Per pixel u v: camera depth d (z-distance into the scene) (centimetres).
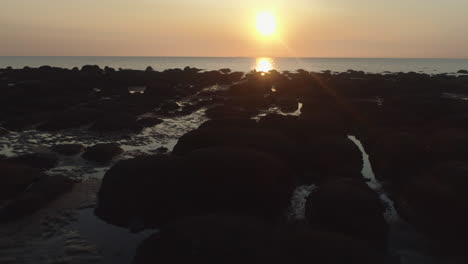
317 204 889
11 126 2003
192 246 638
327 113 2089
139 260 687
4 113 2336
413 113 2133
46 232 859
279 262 627
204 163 986
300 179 1228
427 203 914
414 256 781
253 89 3847
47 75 4316
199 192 947
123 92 3534
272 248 654
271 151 1252
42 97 2873
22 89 2950
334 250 662
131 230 868
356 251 665
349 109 2459
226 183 949
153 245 691
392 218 953
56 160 1418
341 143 1377
